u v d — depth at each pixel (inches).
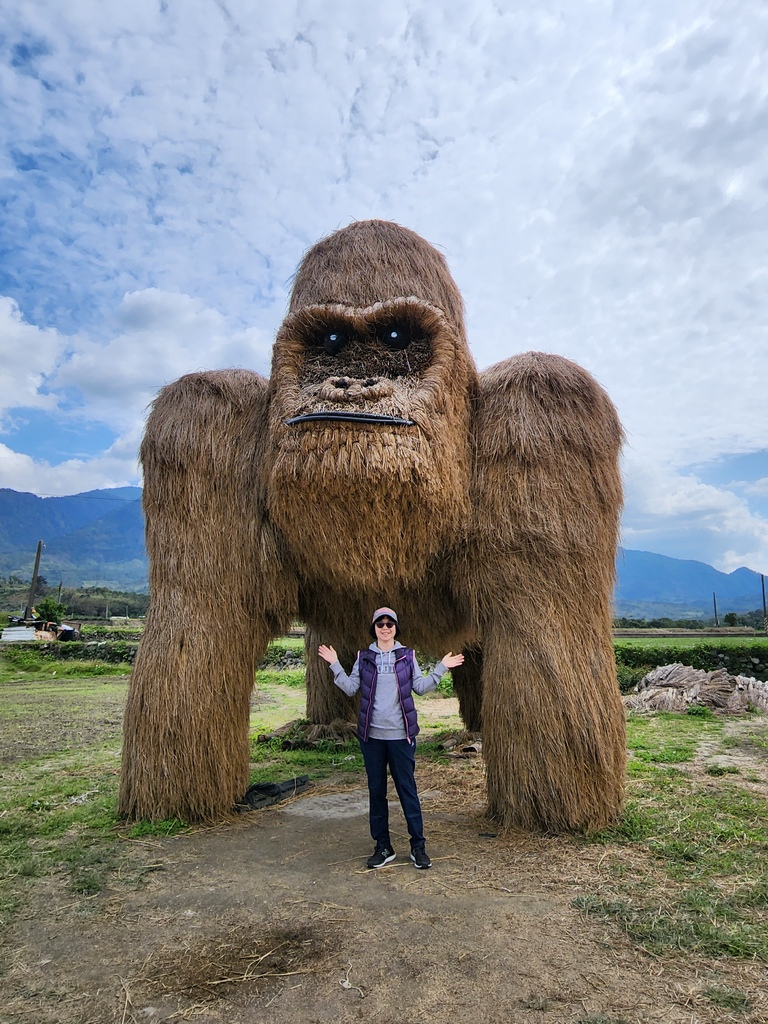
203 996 100.3
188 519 201.9
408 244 199.9
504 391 197.6
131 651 890.1
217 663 195.8
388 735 157.5
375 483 161.5
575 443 190.9
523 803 177.2
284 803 216.2
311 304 192.1
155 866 156.7
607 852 160.4
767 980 101.7
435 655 256.5
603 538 192.1
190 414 208.4
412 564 181.8
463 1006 96.3
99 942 118.6
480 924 122.6
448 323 192.2
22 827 188.7
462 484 186.1
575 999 97.2
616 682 190.2
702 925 119.1
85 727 401.1
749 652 597.6
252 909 131.9
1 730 388.8
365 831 185.0
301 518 170.9
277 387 183.9
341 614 223.0
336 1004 97.6
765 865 150.7
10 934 122.0
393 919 125.7
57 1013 96.2
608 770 179.0
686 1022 91.0
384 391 168.2
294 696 591.8
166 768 190.5
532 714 177.2
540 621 181.9
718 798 211.5
